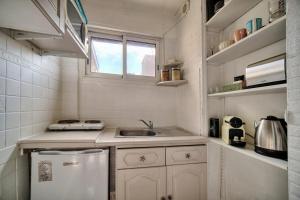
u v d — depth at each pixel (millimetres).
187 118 1897
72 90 1896
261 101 1207
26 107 1199
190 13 1815
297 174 700
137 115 2098
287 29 754
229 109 1527
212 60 1550
